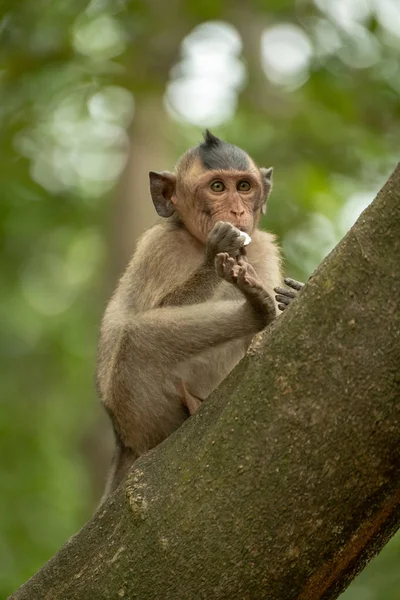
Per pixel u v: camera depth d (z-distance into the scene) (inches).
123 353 427.2
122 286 470.0
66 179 1105.4
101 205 1140.5
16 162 942.4
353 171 879.1
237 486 293.7
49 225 1090.1
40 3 826.8
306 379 289.1
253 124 963.3
